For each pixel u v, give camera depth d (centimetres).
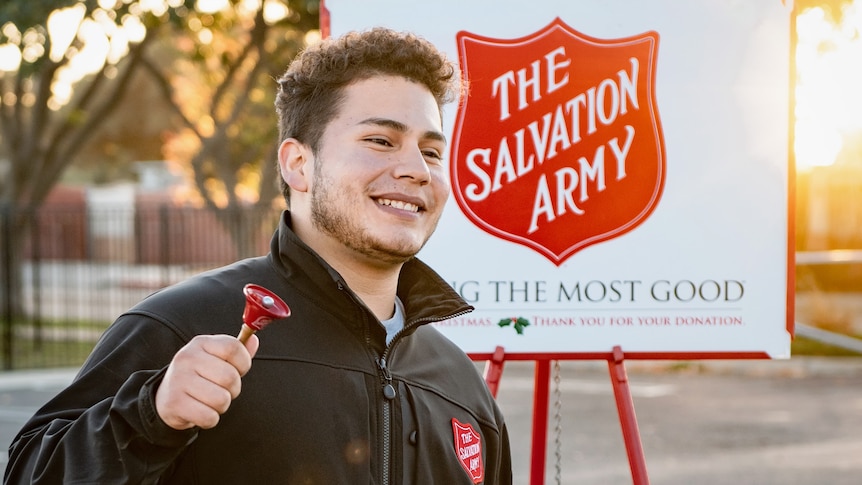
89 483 168
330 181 209
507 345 351
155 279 2153
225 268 216
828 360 1332
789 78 347
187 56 1967
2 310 1803
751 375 1284
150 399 166
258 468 190
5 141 1933
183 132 2809
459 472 220
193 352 166
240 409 192
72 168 4684
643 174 349
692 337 351
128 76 1916
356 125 209
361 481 197
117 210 1814
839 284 1964
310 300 208
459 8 348
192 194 2862
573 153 348
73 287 2497
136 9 1505
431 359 231
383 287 220
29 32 1514
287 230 213
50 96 1908
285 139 221
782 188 349
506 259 350
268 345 199
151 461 169
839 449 863
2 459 868
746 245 350
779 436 916
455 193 349
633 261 350
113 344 194
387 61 215
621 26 348
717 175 349
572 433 939
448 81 222
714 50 348
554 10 349
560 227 349
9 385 1293
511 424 980
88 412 177
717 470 796
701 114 348
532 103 348
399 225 208
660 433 934
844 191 2341
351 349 207
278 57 1725
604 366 1355
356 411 201
